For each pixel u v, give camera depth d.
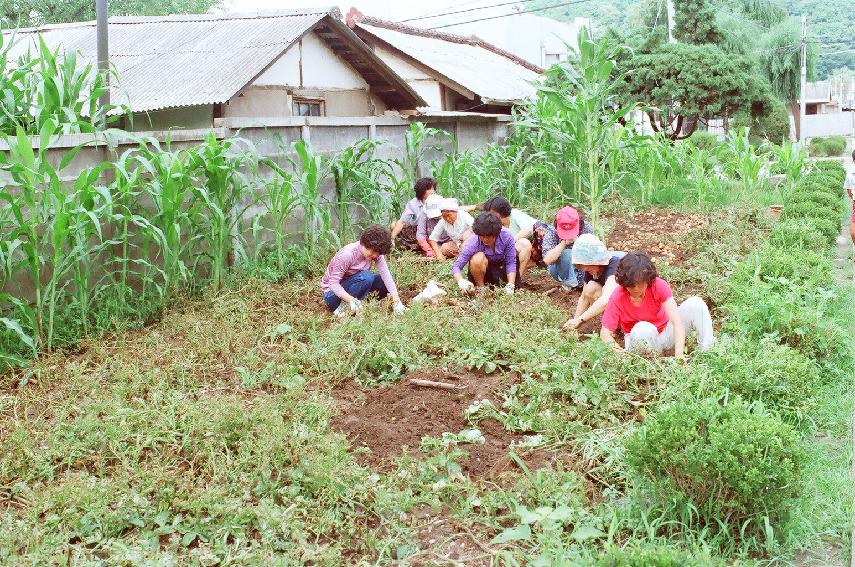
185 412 5.17
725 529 3.84
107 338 6.95
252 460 4.57
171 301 7.71
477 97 17.80
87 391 5.80
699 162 14.34
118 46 13.55
